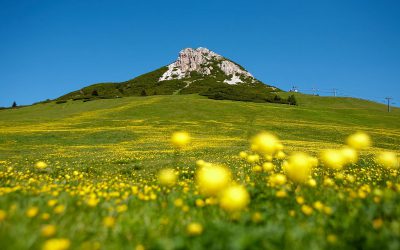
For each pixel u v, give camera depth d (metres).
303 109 80.88
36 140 38.75
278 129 53.06
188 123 57.91
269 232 3.93
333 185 7.30
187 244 3.73
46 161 21.12
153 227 4.49
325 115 74.56
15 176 11.91
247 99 103.75
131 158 22.80
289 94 126.94
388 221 4.65
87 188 7.75
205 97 105.81
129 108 74.06
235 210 4.97
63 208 5.31
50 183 9.53
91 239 4.17
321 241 3.97
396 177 10.91
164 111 71.00
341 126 60.88
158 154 25.55
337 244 3.88
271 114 72.31
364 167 16.62
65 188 8.27
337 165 6.91
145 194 6.75
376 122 68.94
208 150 28.11
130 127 52.41
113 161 21.19
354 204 5.41
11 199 5.96
